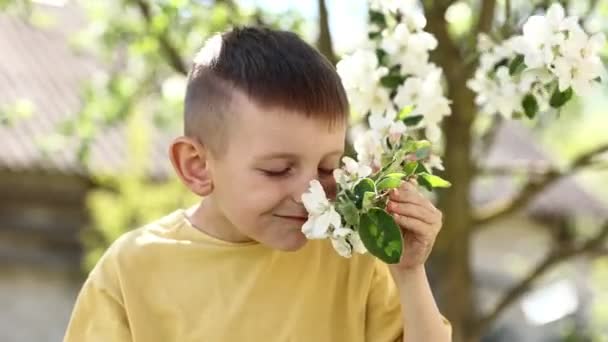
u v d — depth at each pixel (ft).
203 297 7.79
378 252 6.66
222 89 7.40
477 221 17.84
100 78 21.56
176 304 7.81
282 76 7.25
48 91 32.53
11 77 32.96
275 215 7.27
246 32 7.79
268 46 7.55
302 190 7.15
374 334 8.05
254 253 7.82
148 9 17.17
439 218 7.23
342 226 6.83
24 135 28.94
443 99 9.02
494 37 10.24
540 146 41.93
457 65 13.75
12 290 30.25
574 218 37.45
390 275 8.23
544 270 19.45
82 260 30.53
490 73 9.16
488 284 39.22
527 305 41.86
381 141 7.54
